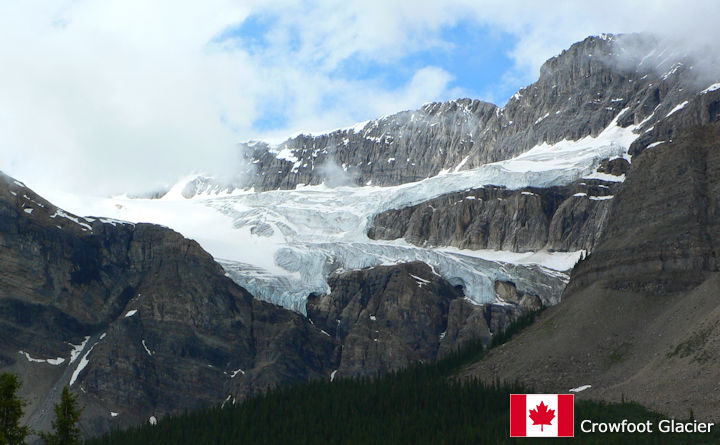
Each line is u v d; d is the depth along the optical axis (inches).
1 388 6825.8
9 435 6766.7
